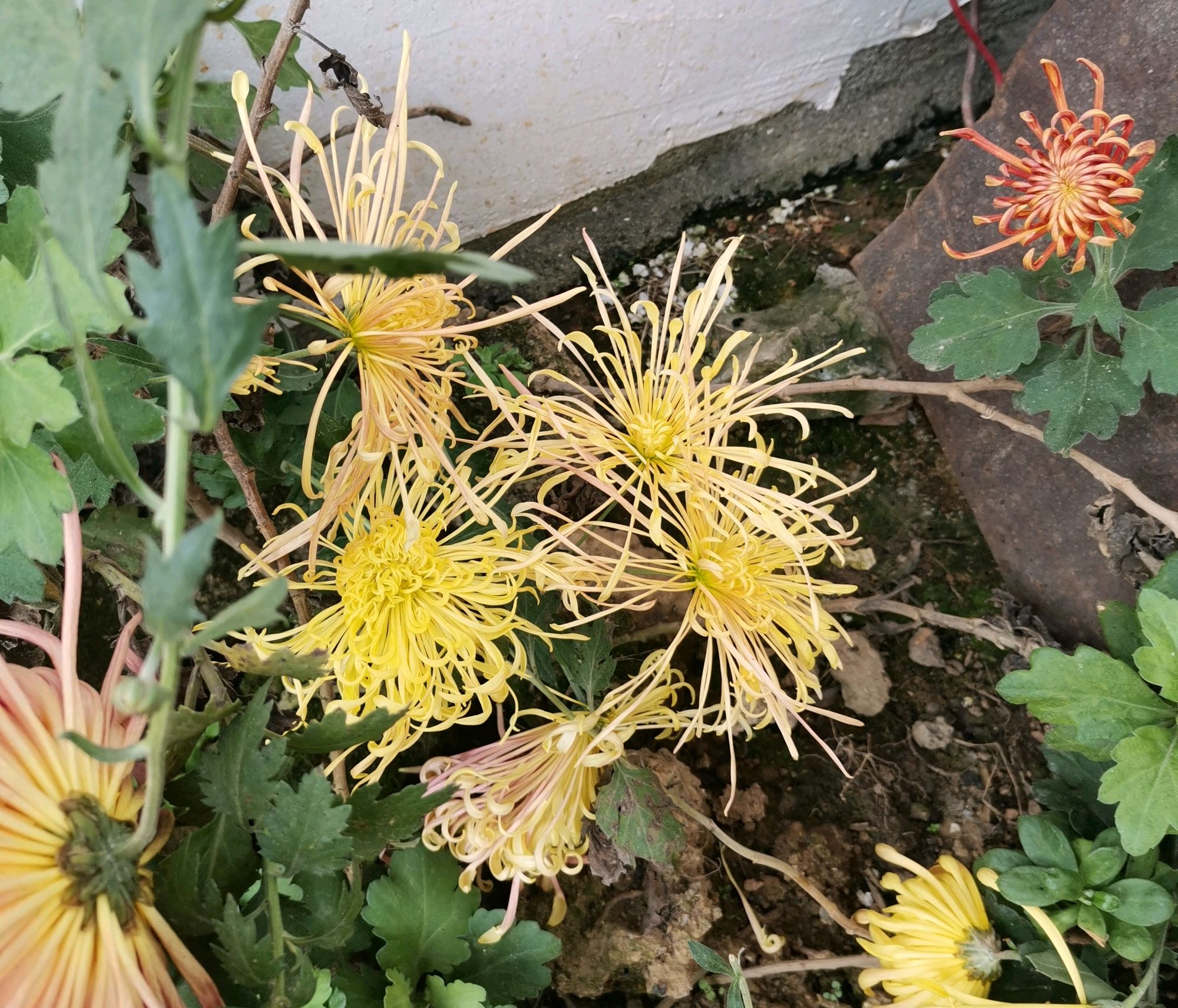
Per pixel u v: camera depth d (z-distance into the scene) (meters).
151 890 0.24
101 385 0.28
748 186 0.62
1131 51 0.43
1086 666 0.39
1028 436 0.49
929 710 0.53
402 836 0.28
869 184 0.63
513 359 0.56
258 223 0.49
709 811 0.51
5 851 0.21
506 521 0.44
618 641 0.51
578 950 0.47
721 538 0.35
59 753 0.23
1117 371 0.41
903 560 0.56
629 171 0.58
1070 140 0.34
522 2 0.45
